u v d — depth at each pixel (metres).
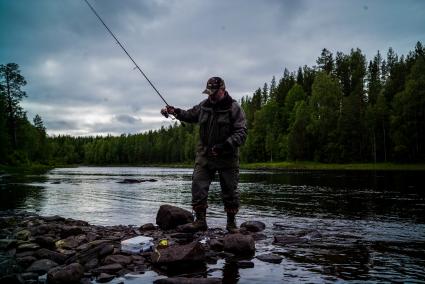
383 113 67.44
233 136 6.34
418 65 65.56
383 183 20.62
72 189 18.19
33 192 16.39
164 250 4.60
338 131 68.44
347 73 101.00
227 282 3.84
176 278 3.86
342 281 3.85
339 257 4.82
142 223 7.96
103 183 23.69
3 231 6.94
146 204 11.54
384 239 5.96
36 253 4.96
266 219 8.09
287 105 95.12
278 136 87.31
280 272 4.17
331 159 69.06
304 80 110.06
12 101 69.75
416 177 28.09
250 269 4.29
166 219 6.96
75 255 4.86
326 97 73.94
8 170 52.75
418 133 60.59
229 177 6.62
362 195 13.64
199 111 7.02
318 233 6.36
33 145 81.12
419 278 3.93
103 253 4.84
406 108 59.84
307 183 20.89
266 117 94.44
